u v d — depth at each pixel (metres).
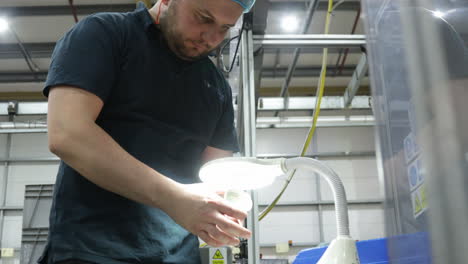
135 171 0.69
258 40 1.70
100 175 0.69
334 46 1.76
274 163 0.75
